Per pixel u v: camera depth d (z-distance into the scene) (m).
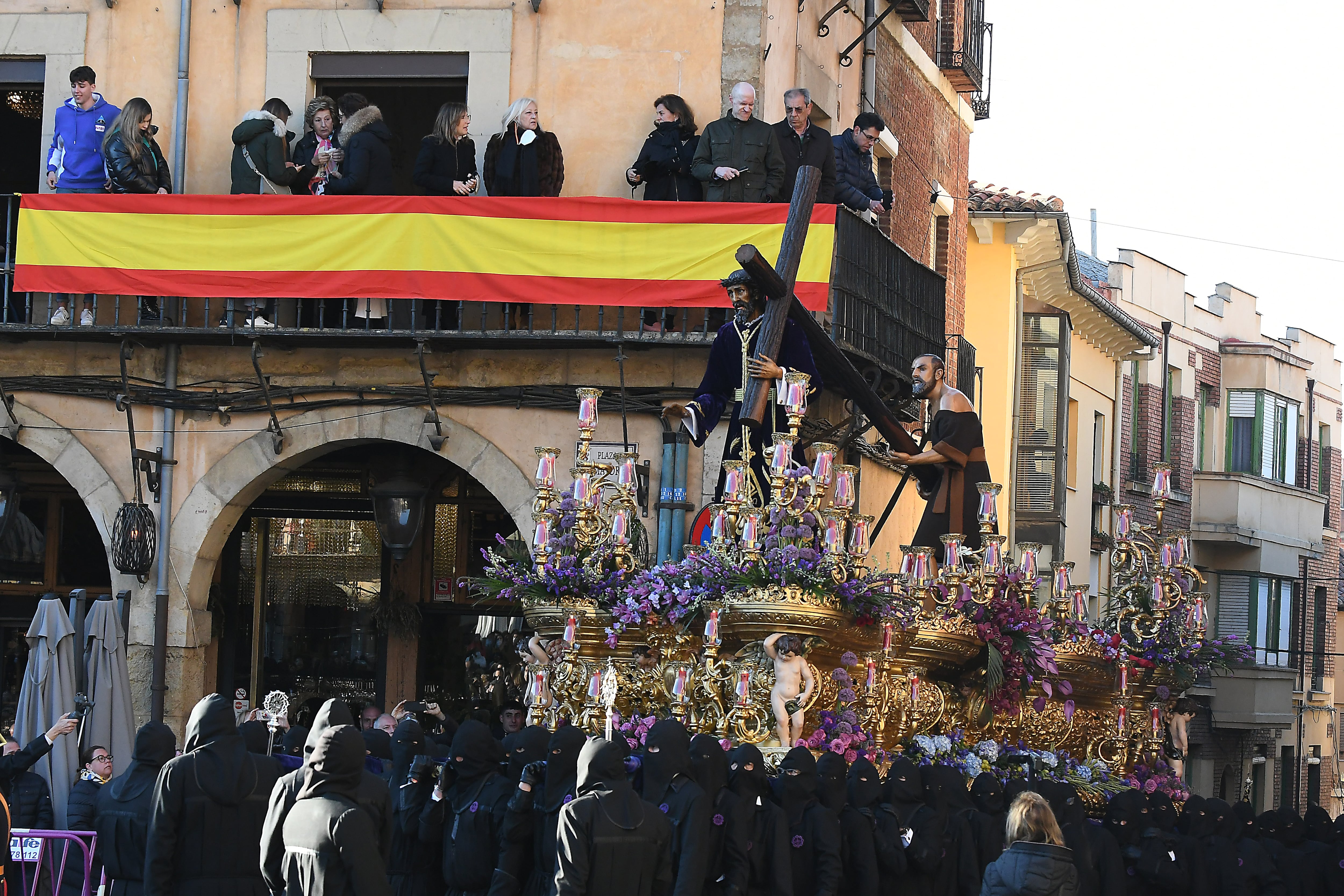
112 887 10.02
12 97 22.52
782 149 17.53
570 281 16.88
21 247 17.41
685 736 10.27
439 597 20.38
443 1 18.39
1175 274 40.50
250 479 17.72
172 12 18.64
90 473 17.89
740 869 10.31
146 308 17.69
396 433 17.67
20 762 12.36
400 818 10.82
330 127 17.72
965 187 26.69
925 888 11.75
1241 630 42.28
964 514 15.20
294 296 17.11
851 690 12.77
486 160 17.72
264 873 8.52
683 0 18.16
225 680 20.25
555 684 13.12
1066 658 15.80
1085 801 15.02
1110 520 35.88
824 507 13.71
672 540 17.16
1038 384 30.77
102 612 15.31
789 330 13.91
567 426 17.52
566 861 9.06
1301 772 45.97
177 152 18.48
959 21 24.97
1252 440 42.84
